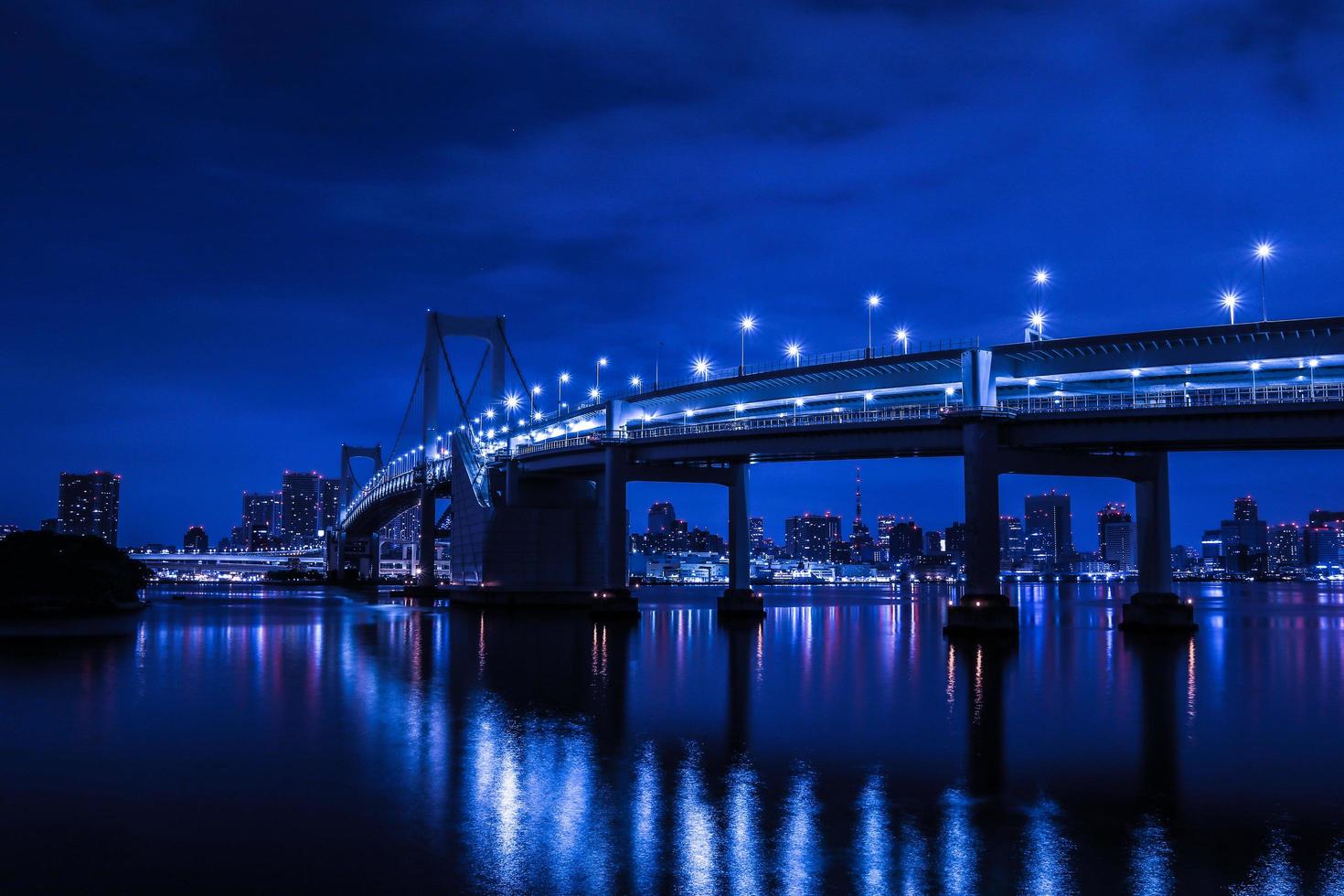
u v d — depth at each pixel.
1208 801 29.92
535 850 25.14
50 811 28.64
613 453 127.12
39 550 139.50
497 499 158.00
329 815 28.27
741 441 112.81
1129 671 65.12
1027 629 116.31
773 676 62.25
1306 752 37.16
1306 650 83.44
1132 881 23.02
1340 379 81.31
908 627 118.25
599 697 52.06
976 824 27.45
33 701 49.62
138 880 23.06
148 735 40.19
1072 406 93.38
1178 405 82.69
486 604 146.25
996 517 89.69
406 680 59.09
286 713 46.00
